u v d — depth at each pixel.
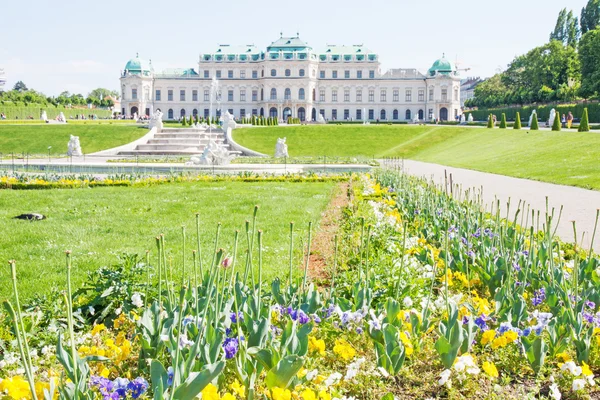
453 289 8.37
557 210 17.20
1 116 95.75
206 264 10.40
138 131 62.97
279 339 5.79
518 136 52.06
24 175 26.11
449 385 5.22
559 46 93.75
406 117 123.56
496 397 5.18
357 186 23.36
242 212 17.23
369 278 8.06
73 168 34.81
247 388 4.94
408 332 6.00
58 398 4.53
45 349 5.98
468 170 34.81
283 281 9.20
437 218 12.33
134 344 6.12
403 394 5.33
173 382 4.41
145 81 122.31
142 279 8.73
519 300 6.70
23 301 8.21
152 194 21.69
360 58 122.88
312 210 17.61
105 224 14.97
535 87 97.19
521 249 9.90
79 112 124.44
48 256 11.28
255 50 126.38
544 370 5.71
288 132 65.12
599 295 7.40
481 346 6.21
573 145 38.81
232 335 5.73
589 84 74.19
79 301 7.66
